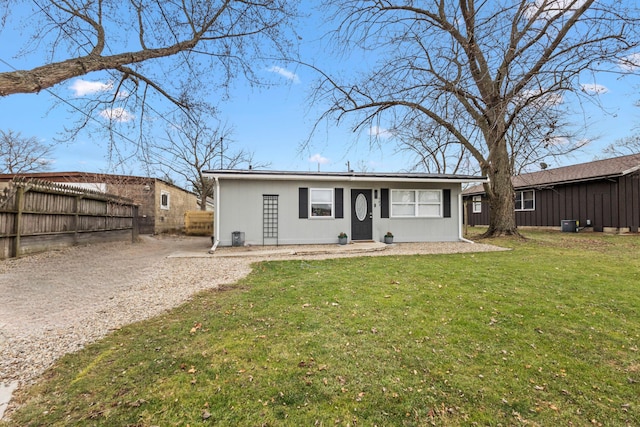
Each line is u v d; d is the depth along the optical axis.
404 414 2.16
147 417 2.07
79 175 15.34
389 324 3.64
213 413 2.13
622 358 2.91
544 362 2.84
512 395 2.38
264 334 3.35
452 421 2.11
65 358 2.81
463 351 3.02
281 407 2.20
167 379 2.50
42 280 5.71
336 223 11.76
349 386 2.45
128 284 5.57
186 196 22.91
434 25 6.70
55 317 3.85
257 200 11.20
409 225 12.30
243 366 2.71
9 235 7.16
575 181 15.17
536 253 8.61
